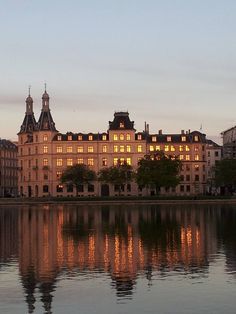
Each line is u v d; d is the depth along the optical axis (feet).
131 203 622.54
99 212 439.22
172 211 437.17
